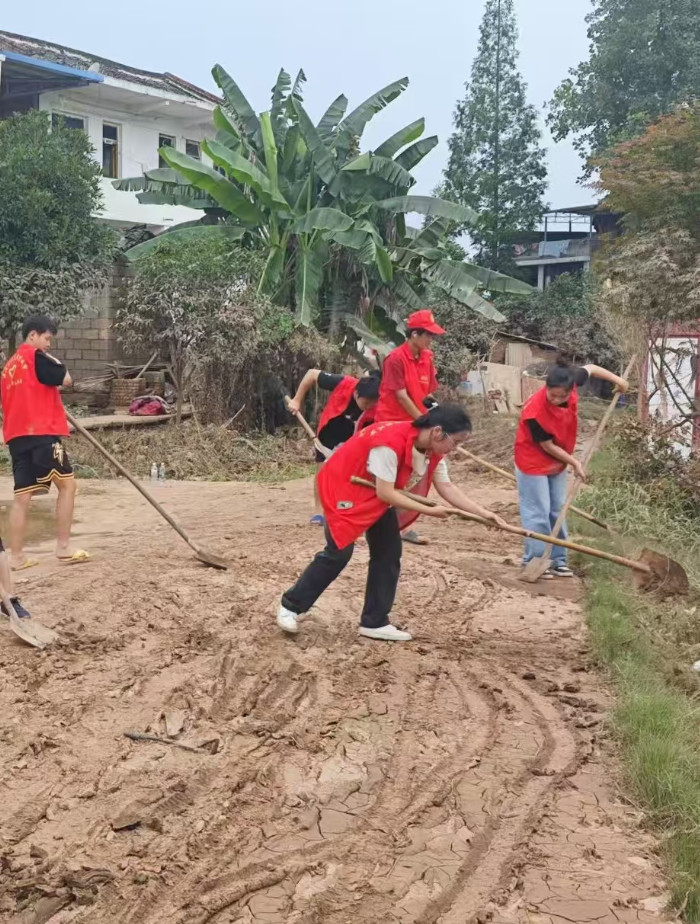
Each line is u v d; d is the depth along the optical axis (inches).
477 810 148.4
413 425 205.3
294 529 362.0
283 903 122.3
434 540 349.1
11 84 868.6
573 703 192.2
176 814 143.2
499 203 1497.3
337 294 792.9
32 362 279.1
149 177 801.6
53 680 193.9
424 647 222.7
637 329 462.9
